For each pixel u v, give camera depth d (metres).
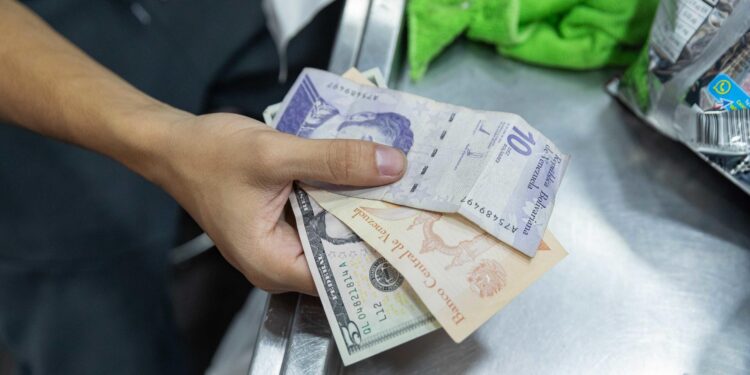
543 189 0.59
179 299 1.27
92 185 1.14
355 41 0.73
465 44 0.79
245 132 0.58
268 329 0.59
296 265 0.58
